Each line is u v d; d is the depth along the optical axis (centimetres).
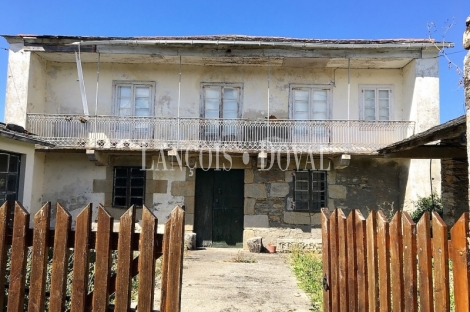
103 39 1027
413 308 207
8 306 238
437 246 196
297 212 1089
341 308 269
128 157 1111
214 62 1124
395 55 1040
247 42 1009
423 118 1027
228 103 1161
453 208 745
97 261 234
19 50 1047
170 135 1116
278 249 1063
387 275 225
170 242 232
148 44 1027
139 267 233
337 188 1095
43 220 242
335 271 282
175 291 228
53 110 1141
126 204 1105
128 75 1159
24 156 781
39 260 239
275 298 516
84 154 1117
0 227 246
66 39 1031
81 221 240
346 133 1088
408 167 1029
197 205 1122
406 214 219
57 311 234
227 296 525
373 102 1150
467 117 204
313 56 1041
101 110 1145
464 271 181
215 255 973
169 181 1105
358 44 1013
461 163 742
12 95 1035
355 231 260
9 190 738
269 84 1086
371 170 1102
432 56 1038
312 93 1161
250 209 1093
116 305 230
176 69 1166
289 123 1128
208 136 1129
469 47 208
